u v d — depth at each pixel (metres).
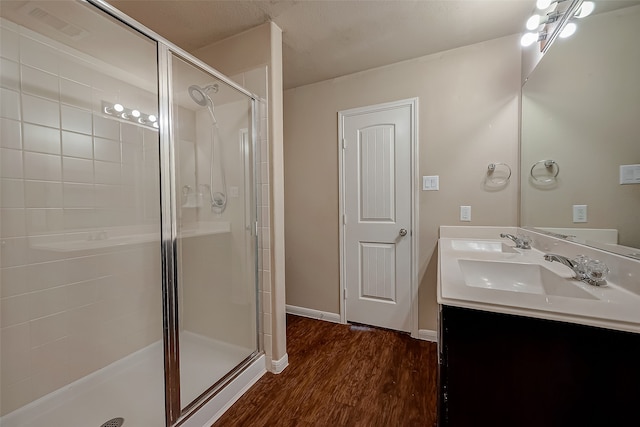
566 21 1.19
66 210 1.40
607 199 0.93
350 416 1.32
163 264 1.44
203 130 1.74
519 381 0.64
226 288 1.75
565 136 1.22
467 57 1.90
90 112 1.50
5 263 1.21
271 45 1.64
